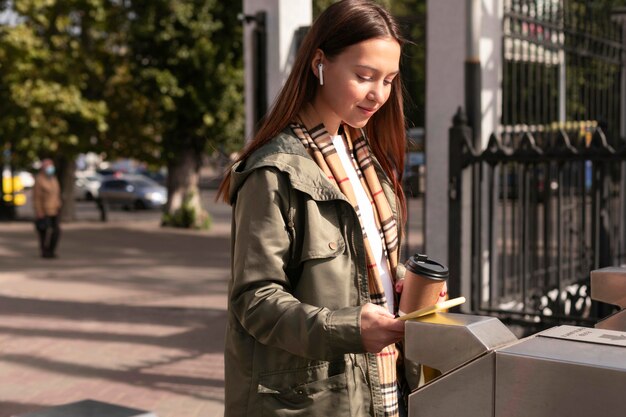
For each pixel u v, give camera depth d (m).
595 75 8.08
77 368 6.41
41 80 18.30
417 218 21.47
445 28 6.79
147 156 20.72
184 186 20.59
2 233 18.95
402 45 1.82
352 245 1.75
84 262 13.93
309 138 1.83
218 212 27.09
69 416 1.17
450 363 1.39
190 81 19.05
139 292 10.45
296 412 1.71
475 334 1.36
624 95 8.84
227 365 1.80
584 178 6.13
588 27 7.73
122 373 6.25
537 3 6.88
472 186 5.35
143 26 18.09
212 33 18.70
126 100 19.89
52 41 19.03
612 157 4.98
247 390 1.74
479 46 5.27
